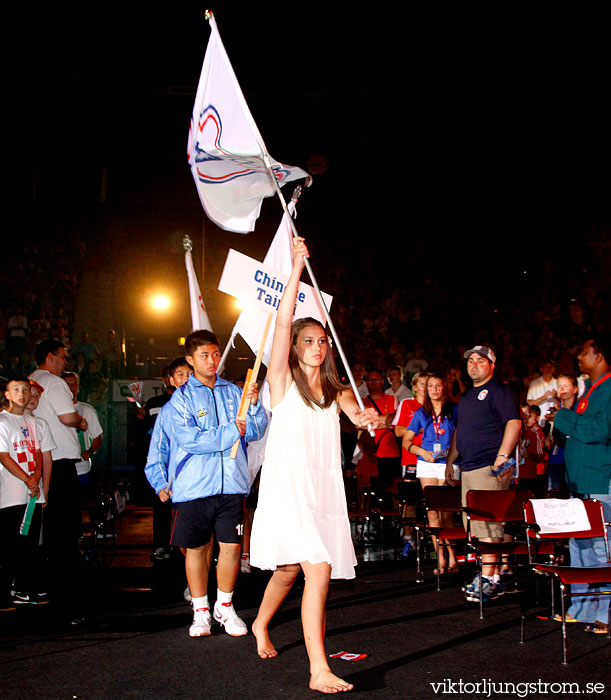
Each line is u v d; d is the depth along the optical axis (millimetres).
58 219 25562
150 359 19266
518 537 6770
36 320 19234
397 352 17969
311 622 3969
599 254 21734
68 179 25609
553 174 23828
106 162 25594
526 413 9438
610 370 5508
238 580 7336
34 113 23578
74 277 22922
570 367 14383
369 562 8336
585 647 4836
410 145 25266
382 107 23906
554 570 4727
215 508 5133
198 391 5285
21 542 6168
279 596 4582
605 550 5504
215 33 5168
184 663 4574
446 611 5910
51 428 6727
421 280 23875
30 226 25219
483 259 24156
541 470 9609
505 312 21109
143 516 12266
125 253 24969
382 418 9531
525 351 17328
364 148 25688
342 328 20594
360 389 11266
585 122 22250
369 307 22109
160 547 8133
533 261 23266
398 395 10336
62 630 5422
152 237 25453
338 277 24047
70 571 6801
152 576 7582
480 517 6039
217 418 5254
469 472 6453
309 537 3975
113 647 4949
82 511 8133
